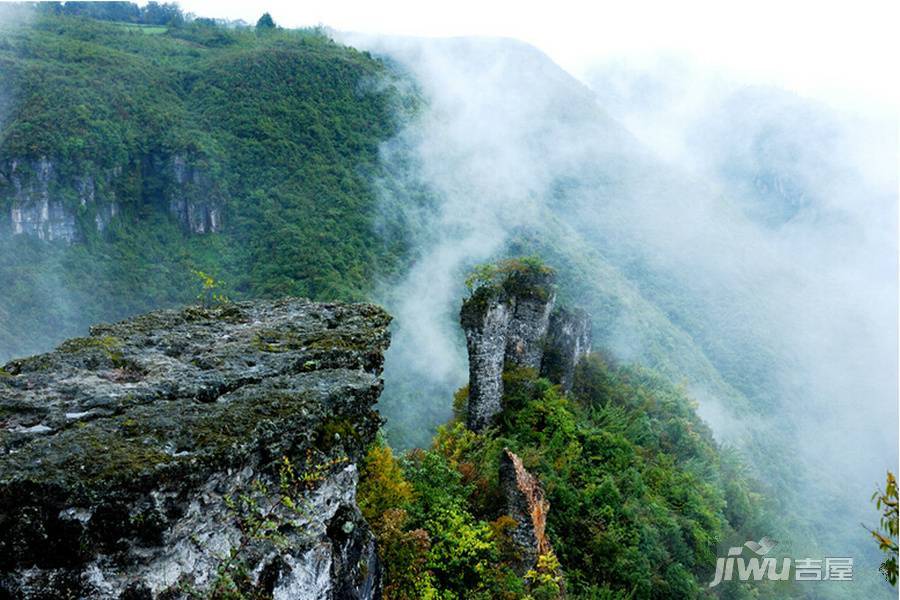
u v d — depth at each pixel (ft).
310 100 276.00
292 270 186.70
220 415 13.62
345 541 15.12
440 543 30.60
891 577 16.31
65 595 11.02
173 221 231.71
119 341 17.79
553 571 35.22
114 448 12.00
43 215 208.03
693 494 61.93
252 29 441.68
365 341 19.38
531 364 60.13
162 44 356.38
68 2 479.41
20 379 14.89
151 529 11.39
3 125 223.30
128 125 242.37
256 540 13.16
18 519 10.79
